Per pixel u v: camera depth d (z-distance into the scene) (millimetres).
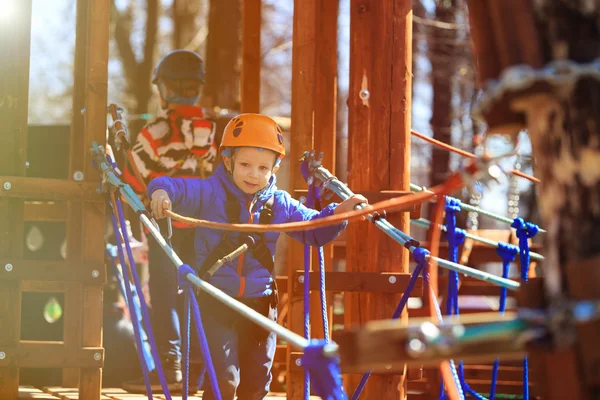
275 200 5859
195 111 7934
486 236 9281
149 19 21141
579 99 2424
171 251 4836
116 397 7375
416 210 6695
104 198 6312
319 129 7668
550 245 2529
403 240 5098
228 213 5695
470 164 2959
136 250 9047
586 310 2297
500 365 8586
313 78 6750
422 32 18328
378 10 6504
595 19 2461
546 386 2471
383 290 6320
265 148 5703
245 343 5691
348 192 5715
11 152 6473
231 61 12891
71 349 6395
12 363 6301
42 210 7246
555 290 2502
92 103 6562
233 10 12961
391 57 6469
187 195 5652
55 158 9688
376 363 2439
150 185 5629
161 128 7770
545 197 2553
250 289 5629
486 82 2715
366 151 6555
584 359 2303
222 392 5453
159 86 8000
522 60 2564
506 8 2609
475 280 9250
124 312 8750
